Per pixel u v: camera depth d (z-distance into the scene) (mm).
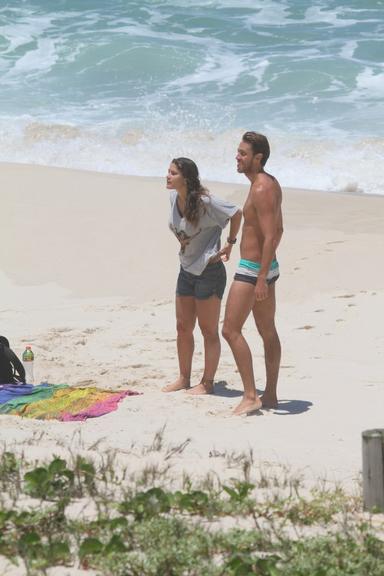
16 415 28578
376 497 20125
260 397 30297
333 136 81438
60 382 33031
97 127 84375
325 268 47969
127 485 20922
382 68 100250
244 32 112812
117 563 16516
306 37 110938
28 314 43500
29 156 78562
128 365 35156
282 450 25062
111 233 53844
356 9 120812
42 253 51469
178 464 23109
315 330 39719
